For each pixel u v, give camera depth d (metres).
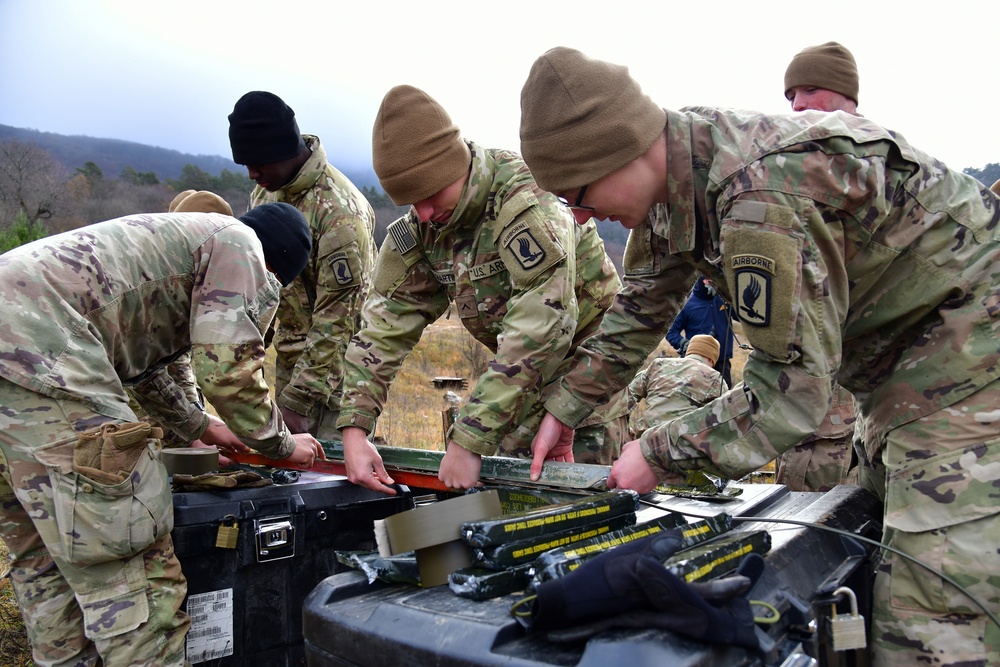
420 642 1.17
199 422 2.79
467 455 2.27
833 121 1.56
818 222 1.49
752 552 1.37
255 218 2.58
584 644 1.11
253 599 2.22
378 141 2.47
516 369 2.27
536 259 2.30
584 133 1.64
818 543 1.59
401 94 2.44
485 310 2.74
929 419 1.65
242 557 2.18
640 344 2.22
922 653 1.55
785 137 1.54
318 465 2.71
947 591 1.53
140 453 1.96
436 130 2.43
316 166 3.67
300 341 4.05
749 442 1.59
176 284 2.28
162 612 2.00
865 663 1.63
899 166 1.61
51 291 1.99
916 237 1.64
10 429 1.91
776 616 1.16
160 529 1.99
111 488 1.88
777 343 1.51
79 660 2.13
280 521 2.24
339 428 2.61
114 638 1.93
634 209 1.74
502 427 2.28
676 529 1.32
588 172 1.66
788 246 1.47
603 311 2.95
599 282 2.91
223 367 2.21
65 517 1.88
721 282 1.83
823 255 1.54
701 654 1.04
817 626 1.34
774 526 1.68
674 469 1.71
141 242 2.22
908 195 1.62
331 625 1.32
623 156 1.64
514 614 1.16
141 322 2.24
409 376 15.91
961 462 1.58
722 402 1.65
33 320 1.95
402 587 1.43
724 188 1.58
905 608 1.59
